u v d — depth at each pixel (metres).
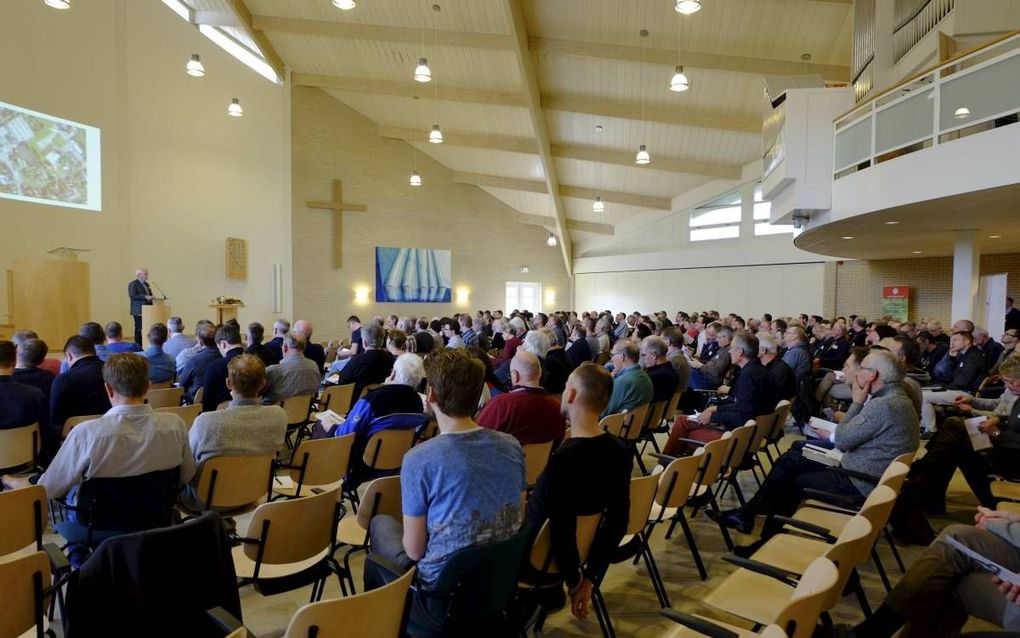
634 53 9.45
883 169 6.03
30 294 7.61
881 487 2.18
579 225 18.05
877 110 6.11
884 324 6.49
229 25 10.81
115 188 9.64
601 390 2.08
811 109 7.17
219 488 2.54
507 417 2.94
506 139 13.59
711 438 3.90
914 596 2.08
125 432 2.22
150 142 10.23
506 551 1.71
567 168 14.45
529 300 18.59
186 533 1.56
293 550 2.14
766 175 8.72
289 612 2.59
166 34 10.46
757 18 8.50
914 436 2.91
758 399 3.97
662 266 16.19
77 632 1.44
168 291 10.56
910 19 7.71
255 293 12.38
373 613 1.46
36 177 8.48
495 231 17.45
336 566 2.29
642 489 2.41
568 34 9.52
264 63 12.72
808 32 8.72
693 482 2.96
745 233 14.29
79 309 8.05
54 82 8.70
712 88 10.12
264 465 2.66
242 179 12.02
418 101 13.16
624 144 12.71
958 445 3.48
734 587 2.09
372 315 14.95
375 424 3.31
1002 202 5.59
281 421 2.71
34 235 8.46
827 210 7.11
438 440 1.75
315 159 13.69
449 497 1.69
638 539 2.59
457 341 7.12
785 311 13.66
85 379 3.69
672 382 4.75
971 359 5.56
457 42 9.81
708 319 10.81
